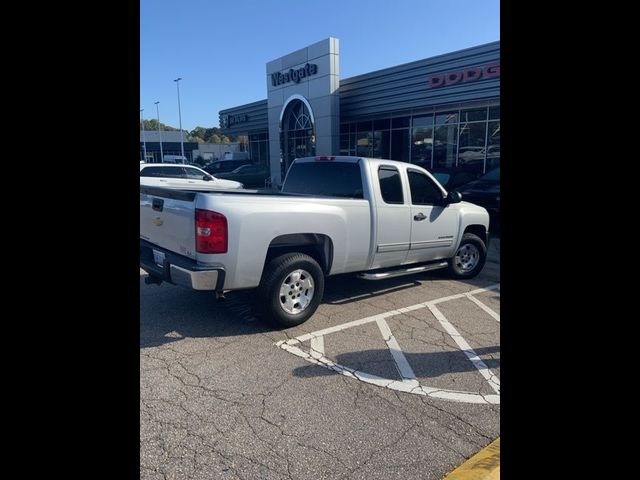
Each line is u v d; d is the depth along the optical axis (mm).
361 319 4836
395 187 5418
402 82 17906
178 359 3758
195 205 3988
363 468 2484
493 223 10820
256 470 2445
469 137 17609
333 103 20500
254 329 4457
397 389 3342
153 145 65625
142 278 6344
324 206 4652
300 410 3029
